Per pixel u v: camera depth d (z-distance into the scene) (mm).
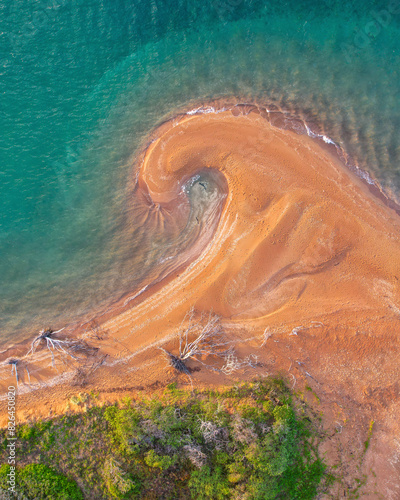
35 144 19344
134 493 16500
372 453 17688
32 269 19219
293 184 18922
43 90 19328
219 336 18250
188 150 19000
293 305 18625
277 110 19359
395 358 18297
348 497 17406
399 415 18016
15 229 19328
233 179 19000
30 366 18172
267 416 17125
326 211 18828
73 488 16453
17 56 19141
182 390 17625
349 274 18750
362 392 18078
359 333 18344
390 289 18547
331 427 17594
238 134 19094
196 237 19203
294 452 17141
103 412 17234
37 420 17109
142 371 18000
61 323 18859
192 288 18797
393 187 19016
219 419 16891
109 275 19156
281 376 17922
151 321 18594
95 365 18125
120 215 19328
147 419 16828
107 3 19141
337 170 19047
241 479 16422
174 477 16562
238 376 17812
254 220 18922
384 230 18766
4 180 19281
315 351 18312
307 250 18781
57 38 19219
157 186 19219
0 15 18891
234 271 18703
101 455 16766
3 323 18812
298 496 17094
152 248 19234
